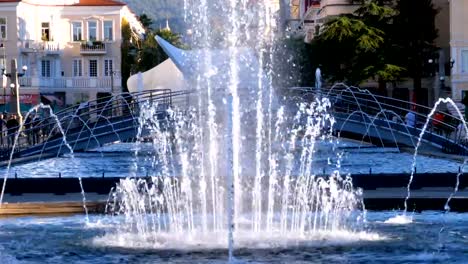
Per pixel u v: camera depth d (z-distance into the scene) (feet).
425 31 263.29
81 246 61.52
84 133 158.40
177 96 160.97
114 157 147.64
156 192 87.71
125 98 164.04
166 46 186.50
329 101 158.40
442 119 183.32
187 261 55.16
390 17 264.52
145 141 181.88
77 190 93.56
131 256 57.36
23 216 78.84
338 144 156.76
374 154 145.38
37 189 93.71
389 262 54.70
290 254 57.62
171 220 74.23
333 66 260.42
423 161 129.39
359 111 157.79
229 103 78.95
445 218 75.61
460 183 94.63
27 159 142.41
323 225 71.26
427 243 62.03
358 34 253.65
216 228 69.82
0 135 151.12
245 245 61.72
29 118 213.87
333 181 89.61
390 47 259.80
